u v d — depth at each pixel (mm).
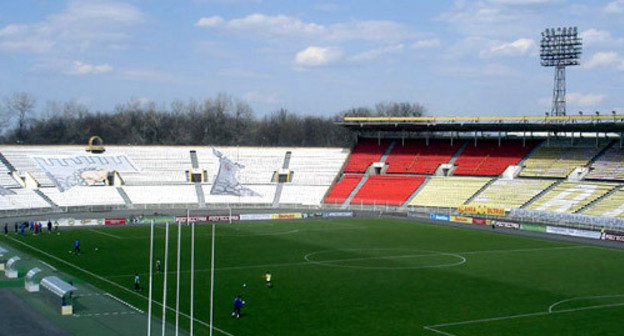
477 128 158500
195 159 170125
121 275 74625
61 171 153250
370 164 171875
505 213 131125
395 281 73188
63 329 52719
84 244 97688
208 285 69875
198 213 142375
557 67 174500
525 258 89562
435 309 60438
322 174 170500
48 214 136000
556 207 130375
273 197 160125
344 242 103938
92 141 164875
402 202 152000
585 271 79875
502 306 61812
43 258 84938
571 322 56312
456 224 130125
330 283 71750
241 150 176250
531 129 154250
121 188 153750
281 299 63906
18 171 148375
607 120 137125
